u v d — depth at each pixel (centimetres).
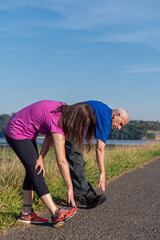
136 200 450
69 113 293
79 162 388
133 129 6650
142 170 810
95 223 333
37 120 301
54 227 316
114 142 1457
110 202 436
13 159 556
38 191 309
